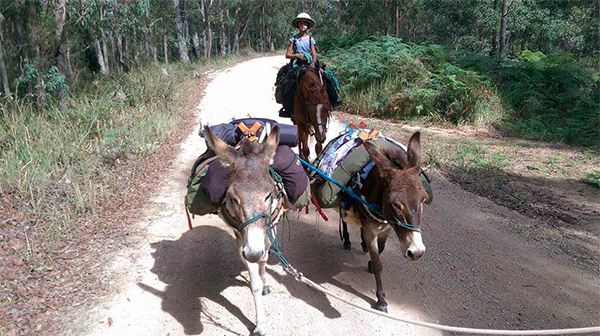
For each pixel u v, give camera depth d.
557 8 27.36
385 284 4.93
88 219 6.05
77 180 6.99
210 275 4.98
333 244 5.80
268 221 3.18
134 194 7.14
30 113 8.85
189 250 5.51
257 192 3.02
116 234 5.78
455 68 14.28
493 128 13.28
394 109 13.53
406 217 3.31
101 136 8.85
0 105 8.45
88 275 4.82
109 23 18.86
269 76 20.62
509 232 6.36
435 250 5.75
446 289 4.92
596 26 27.98
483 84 14.58
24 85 10.47
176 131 10.93
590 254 5.85
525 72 16.45
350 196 4.24
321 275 5.06
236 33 45.94
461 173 8.63
